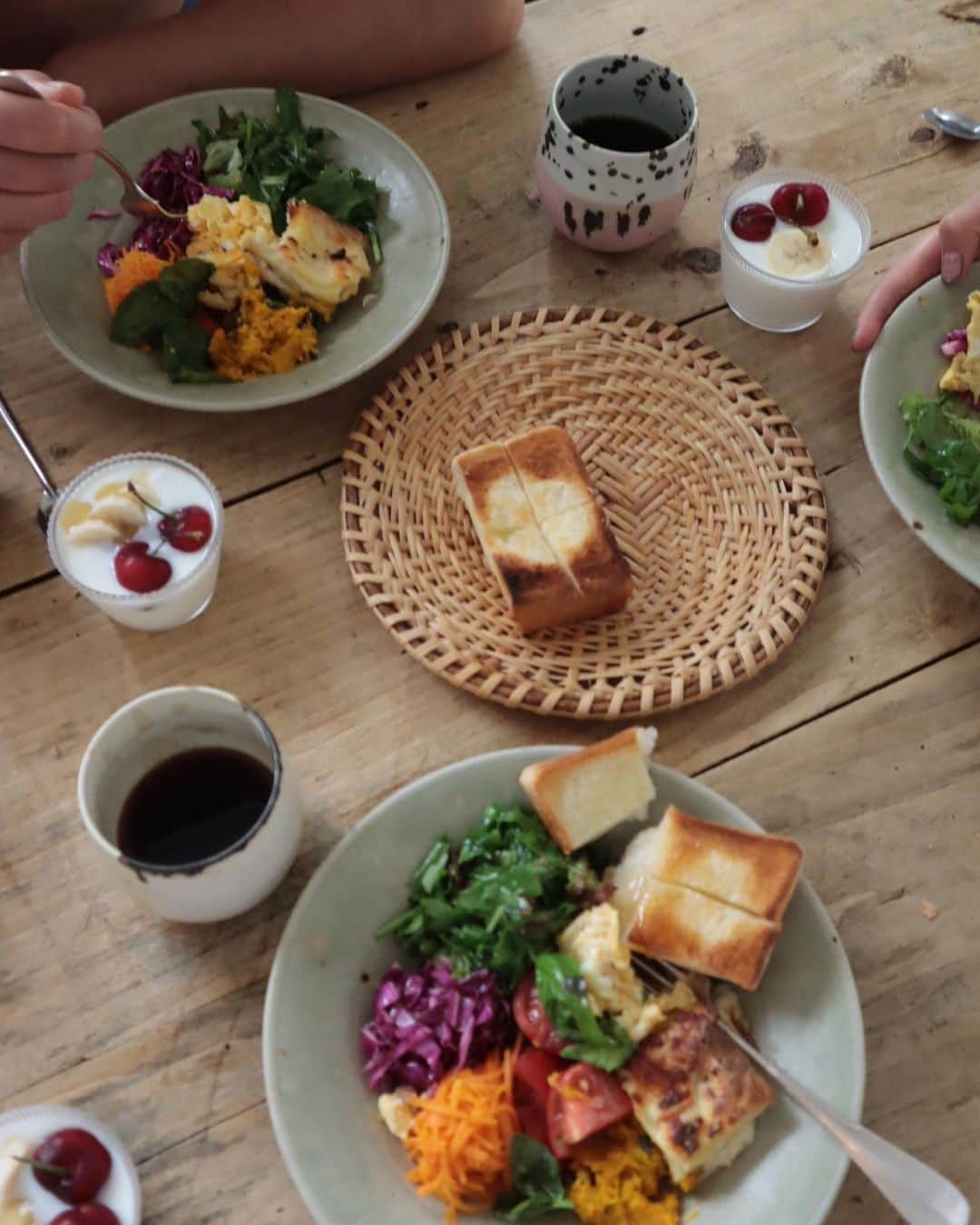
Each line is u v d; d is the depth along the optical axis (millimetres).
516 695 1048
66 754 1049
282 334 1187
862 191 1420
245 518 1174
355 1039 901
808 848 1034
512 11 1471
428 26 1431
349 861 918
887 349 1200
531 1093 869
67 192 1151
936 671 1119
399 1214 826
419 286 1241
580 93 1302
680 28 1549
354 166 1327
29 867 997
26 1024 936
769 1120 868
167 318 1175
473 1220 839
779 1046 896
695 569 1148
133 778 932
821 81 1510
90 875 996
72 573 1030
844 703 1102
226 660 1100
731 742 1075
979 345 1183
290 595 1134
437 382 1224
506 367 1243
